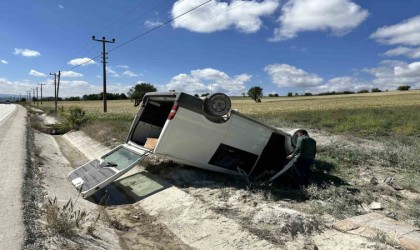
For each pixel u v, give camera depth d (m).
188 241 5.67
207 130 7.98
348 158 10.32
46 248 4.15
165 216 6.67
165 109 9.97
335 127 18.45
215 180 8.39
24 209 5.29
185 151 8.08
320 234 5.30
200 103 7.72
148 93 9.44
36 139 16.91
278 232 5.27
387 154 10.48
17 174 7.67
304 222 5.43
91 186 7.73
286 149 8.60
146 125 9.87
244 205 6.44
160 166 9.72
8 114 38.34
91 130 19.28
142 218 6.80
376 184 7.88
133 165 7.93
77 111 24.86
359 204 6.68
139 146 8.90
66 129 23.88
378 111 29.22
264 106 63.31
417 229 5.25
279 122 22.30
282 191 7.51
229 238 5.36
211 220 5.96
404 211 6.35
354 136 15.27
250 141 8.40
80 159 13.68
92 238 5.02
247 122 8.23
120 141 14.89
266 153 9.03
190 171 8.95
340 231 5.36
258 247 4.98
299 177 7.76
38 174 8.37
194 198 7.00
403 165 9.55
